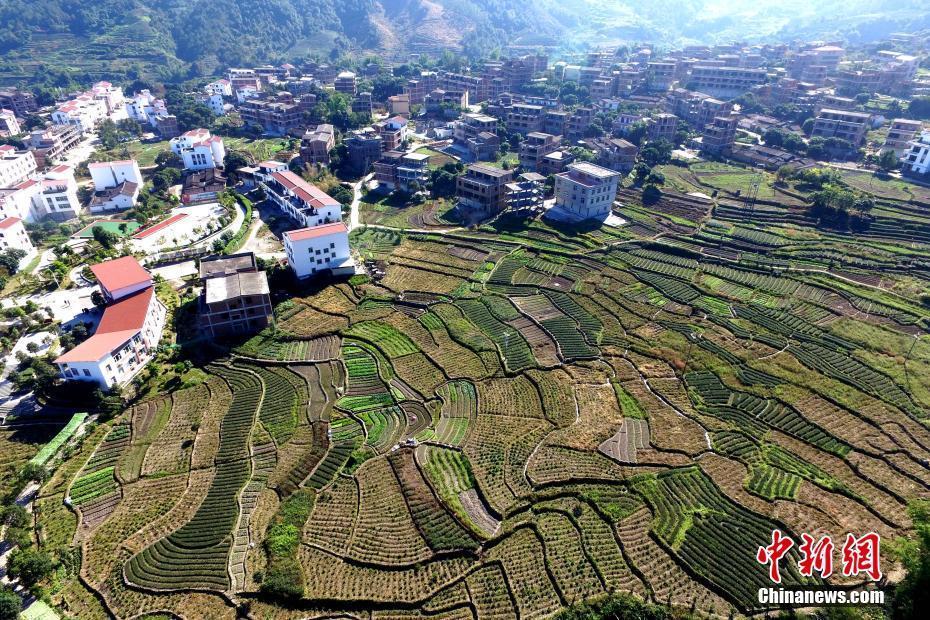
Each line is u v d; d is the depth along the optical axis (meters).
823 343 91.38
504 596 55.28
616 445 72.88
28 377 81.69
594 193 137.75
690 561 58.00
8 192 140.38
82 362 77.81
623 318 100.62
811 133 190.00
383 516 63.69
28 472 65.62
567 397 81.69
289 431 76.50
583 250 125.00
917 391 80.25
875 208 133.00
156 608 54.53
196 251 124.44
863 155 169.88
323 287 111.69
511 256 123.88
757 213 136.25
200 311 98.94
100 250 122.31
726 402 80.00
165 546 60.56
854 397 79.88
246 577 57.34
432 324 100.12
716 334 95.19
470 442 73.69
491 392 83.19
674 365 87.62
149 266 119.12
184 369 86.75
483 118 198.88
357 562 58.62
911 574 50.28
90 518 63.81
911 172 153.25
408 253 126.69
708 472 68.44
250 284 98.69
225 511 64.56
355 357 91.94
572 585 56.03
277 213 148.62
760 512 63.12
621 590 55.47
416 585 56.44
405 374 87.56
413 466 70.31
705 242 125.44
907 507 61.56
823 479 67.25
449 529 61.91
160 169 179.88
